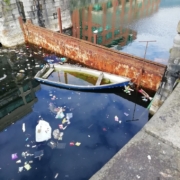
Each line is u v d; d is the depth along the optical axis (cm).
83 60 1152
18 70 1242
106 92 958
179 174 157
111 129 745
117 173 157
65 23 1964
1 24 1406
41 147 661
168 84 612
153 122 207
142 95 897
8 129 743
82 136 709
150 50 1683
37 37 1414
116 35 2139
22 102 912
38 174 572
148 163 165
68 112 833
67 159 621
